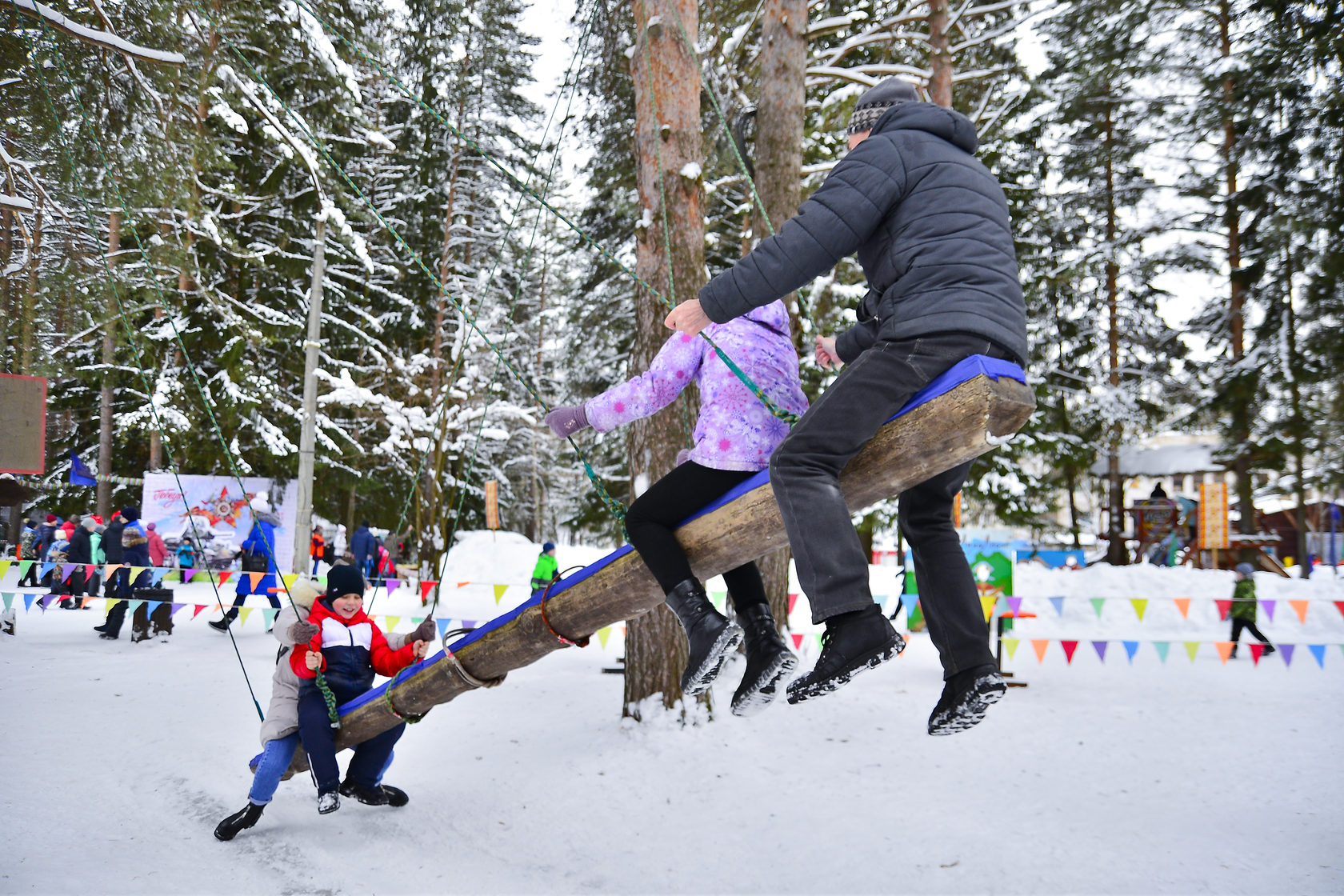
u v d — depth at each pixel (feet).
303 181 70.69
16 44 26.17
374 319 79.92
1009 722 25.45
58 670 30.86
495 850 15.47
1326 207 59.72
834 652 6.86
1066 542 86.63
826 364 9.78
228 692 27.84
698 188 24.90
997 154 69.21
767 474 8.03
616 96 40.70
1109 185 78.79
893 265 7.28
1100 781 19.74
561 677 32.01
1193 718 26.18
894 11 45.52
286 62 60.29
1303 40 59.67
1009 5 38.96
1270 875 14.07
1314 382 66.03
